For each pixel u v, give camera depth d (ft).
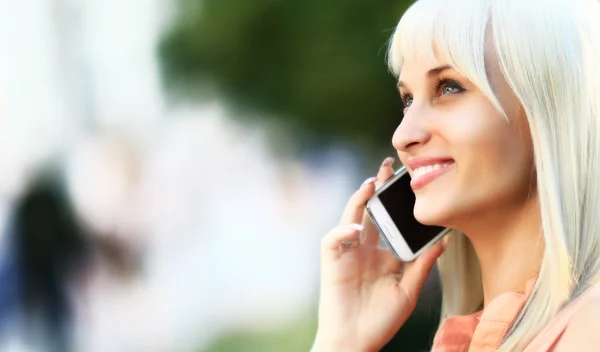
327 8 29.78
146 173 43.24
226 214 45.01
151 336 32.42
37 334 29.01
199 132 44.57
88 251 32.19
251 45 32.48
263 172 44.86
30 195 29.30
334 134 31.22
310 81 30.25
